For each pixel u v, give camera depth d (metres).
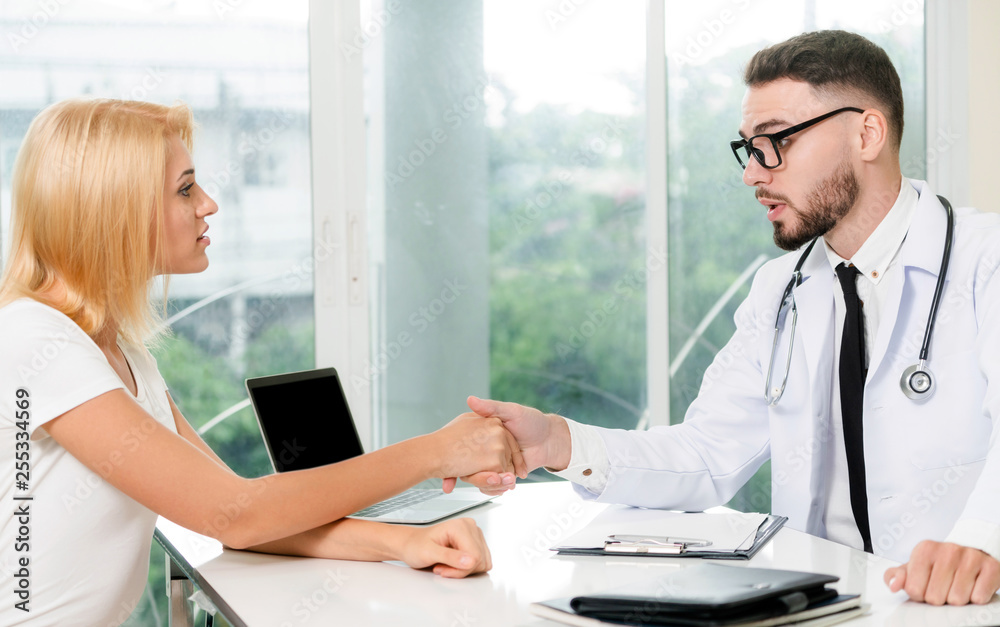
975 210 1.28
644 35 2.47
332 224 2.29
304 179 2.28
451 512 1.22
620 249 2.49
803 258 1.38
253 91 2.23
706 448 1.33
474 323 2.40
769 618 0.69
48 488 0.97
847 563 0.92
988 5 2.58
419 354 2.37
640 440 1.28
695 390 2.55
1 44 2.05
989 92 2.60
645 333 2.52
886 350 1.21
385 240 2.33
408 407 2.36
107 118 1.02
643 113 2.48
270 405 1.34
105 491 0.99
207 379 2.23
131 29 2.14
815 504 1.29
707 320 2.55
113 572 1.03
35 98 2.08
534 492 1.38
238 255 2.24
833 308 1.33
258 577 0.93
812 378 1.29
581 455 1.23
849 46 1.24
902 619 0.74
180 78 2.18
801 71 1.24
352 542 0.99
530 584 0.88
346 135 2.29
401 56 2.32
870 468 1.24
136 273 1.03
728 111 2.53
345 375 2.30
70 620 1.00
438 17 2.34
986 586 0.77
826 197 1.25
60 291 1.02
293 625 0.76
